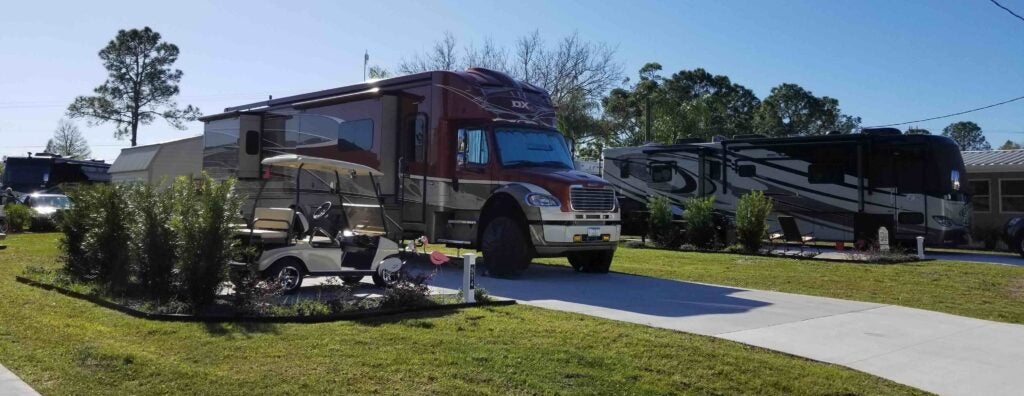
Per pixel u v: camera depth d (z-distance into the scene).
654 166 23.92
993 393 5.58
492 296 9.76
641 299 9.80
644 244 21.53
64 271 10.77
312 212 10.96
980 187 24.72
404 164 13.72
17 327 7.04
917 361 6.52
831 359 6.47
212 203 8.19
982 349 7.03
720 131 54.94
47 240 19.20
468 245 13.05
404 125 13.80
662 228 21.08
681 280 12.22
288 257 9.46
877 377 5.93
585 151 47.00
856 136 19.56
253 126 16.20
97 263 9.94
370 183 13.71
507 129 13.05
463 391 5.18
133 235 8.70
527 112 13.56
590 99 41.34
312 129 15.16
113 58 53.88
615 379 5.56
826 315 8.69
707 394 5.34
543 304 9.14
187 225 8.12
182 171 28.86
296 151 15.45
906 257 16.62
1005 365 6.43
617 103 50.12
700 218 20.03
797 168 20.75
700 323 7.96
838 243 18.88
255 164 16.09
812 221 20.47
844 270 13.97
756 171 21.55
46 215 23.45
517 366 5.81
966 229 18.64
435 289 10.49
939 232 18.34
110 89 53.81
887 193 19.09
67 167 31.58
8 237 20.36
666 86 64.81
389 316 7.81
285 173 15.19
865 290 11.05
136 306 8.08
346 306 8.09
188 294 8.13
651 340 6.84
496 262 12.43
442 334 6.91
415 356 6.04
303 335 6.75
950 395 5.52
